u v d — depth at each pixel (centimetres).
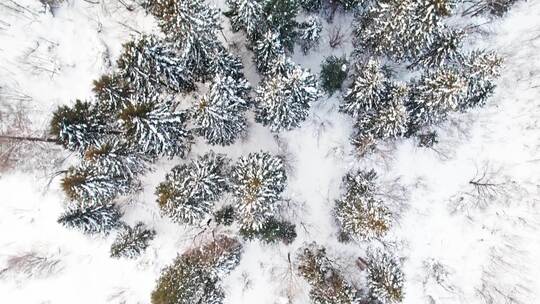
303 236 3030
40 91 2831
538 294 3092
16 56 2809
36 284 2884
